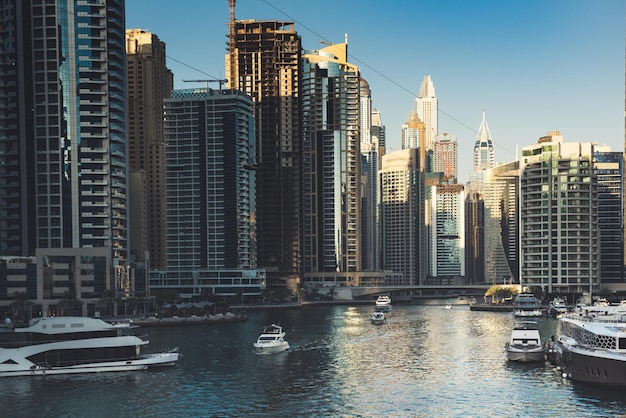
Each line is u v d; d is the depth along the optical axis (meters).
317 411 111.44
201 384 132.00
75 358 142.12
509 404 113.31
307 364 155.00
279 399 119.62
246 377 138.88
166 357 149.88
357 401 117.75
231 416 109.19
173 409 113.56
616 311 146.25
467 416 107.38
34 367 139.50
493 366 147.88
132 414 110.81
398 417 107.50
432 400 117.62
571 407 110.25
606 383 118.50
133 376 139.75
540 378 132.38
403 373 142.25
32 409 113.81
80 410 113.12
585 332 127.50
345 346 187.75
